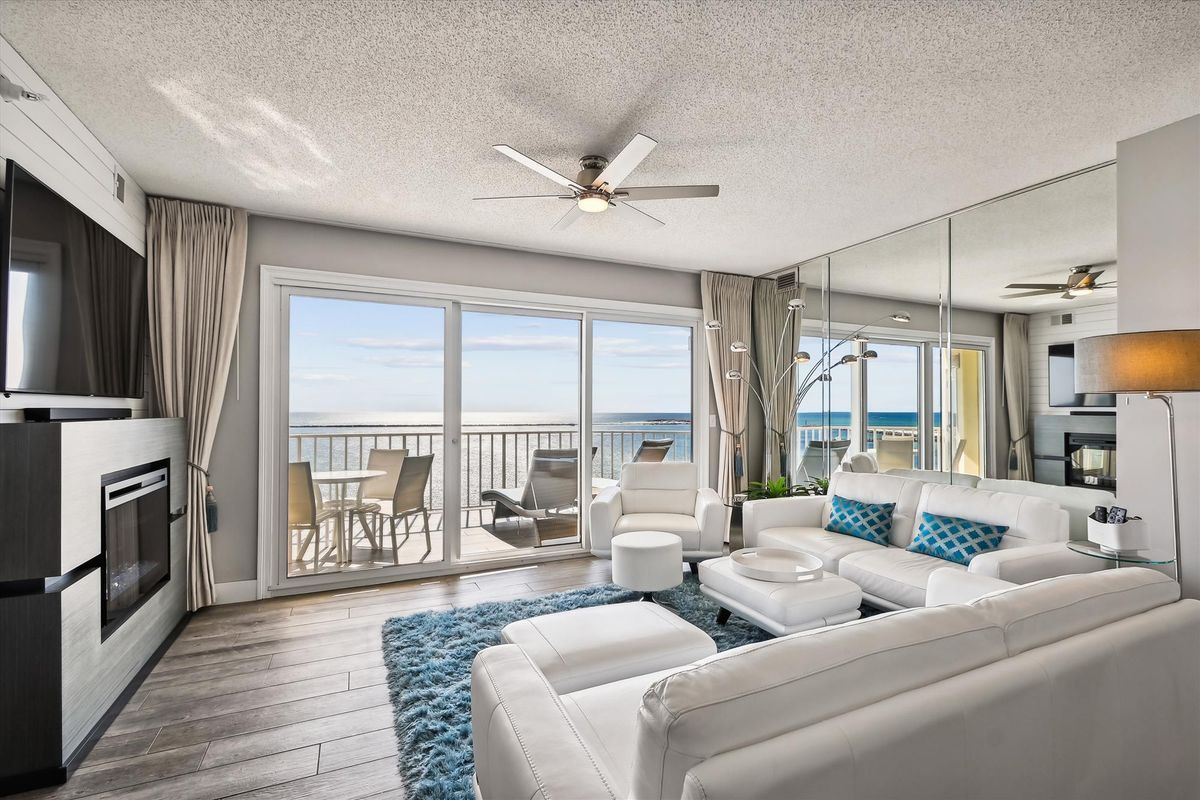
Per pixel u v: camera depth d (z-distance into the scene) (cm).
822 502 410
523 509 469
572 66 219
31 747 187
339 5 184
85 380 246
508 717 117
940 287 393
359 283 404
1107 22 193
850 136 276
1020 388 346
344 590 392
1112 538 231
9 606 187
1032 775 110
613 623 210
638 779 92
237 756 204
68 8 184
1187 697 140
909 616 116
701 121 261
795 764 83
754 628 313
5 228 186
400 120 259
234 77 224
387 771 196
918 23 194
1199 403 253
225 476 367
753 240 447
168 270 344
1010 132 271
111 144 278
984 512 315
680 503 453
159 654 287
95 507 216
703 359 548
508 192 343
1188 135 256
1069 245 321
